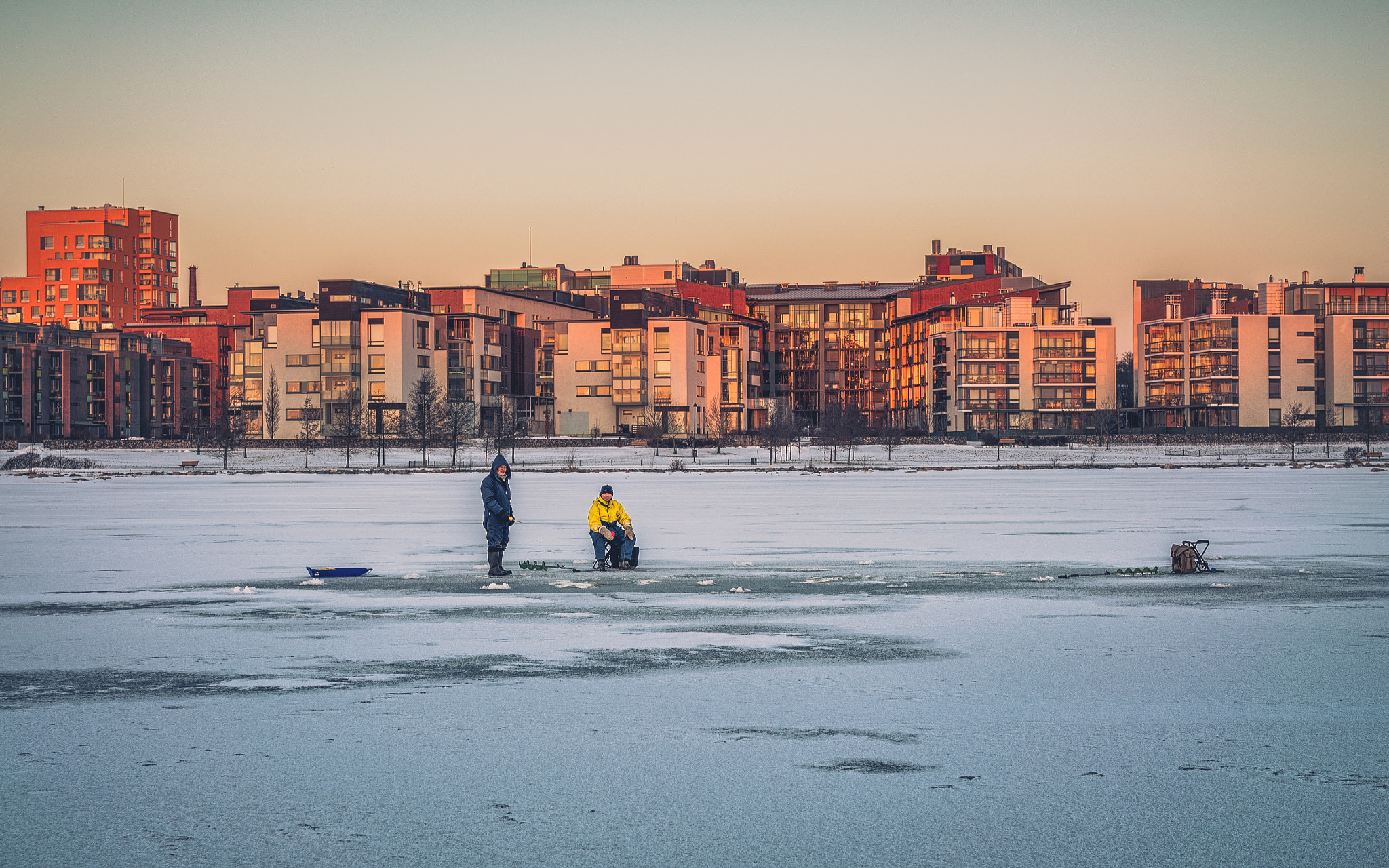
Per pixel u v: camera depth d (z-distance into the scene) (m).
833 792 8.96
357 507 47.84
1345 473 80.94
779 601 19.38
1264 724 10.95
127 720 11.16
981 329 161.88
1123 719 11.15
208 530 35.91
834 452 112.62
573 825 8.24
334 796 8.88
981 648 14.93
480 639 15.77
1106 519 38.25
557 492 60.53
